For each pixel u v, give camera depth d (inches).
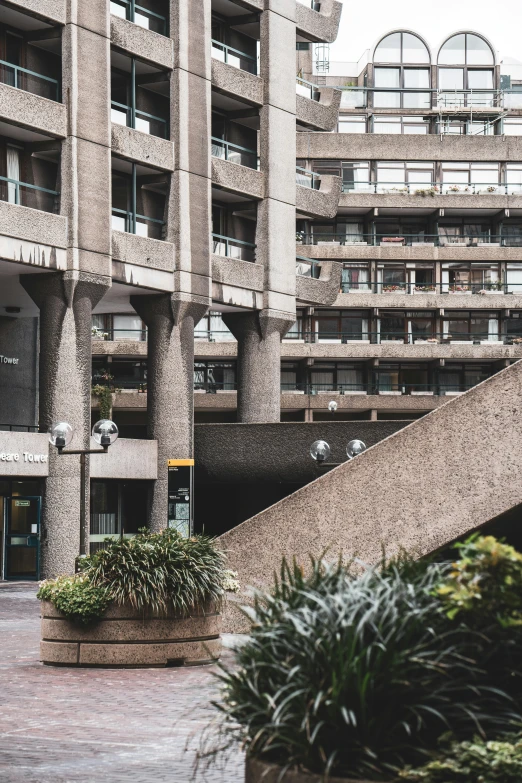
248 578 661.3
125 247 1578.5
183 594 586.6
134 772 350.6
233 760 369.7
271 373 1871.3
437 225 2861.7
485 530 770.8
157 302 1670.8
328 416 2748.5
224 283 1782.7
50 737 408.2
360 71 3154.5
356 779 235.0
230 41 1904.5
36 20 1477.6
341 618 247.1
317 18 2017.7
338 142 2834.6
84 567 604.7
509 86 3090.6
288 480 1622.8
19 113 1419.8
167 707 468.1
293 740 242.8
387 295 2770.7
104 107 1525.6
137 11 1662.2
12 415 1803.6
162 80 1686.8
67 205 1477.6
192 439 1667.1
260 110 1870.1
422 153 2849.4
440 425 618.2
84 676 560.4
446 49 3075.8
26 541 1464.1
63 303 1483.8
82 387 1491.1
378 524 629.0
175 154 1673.2
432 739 245.4
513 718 248.7
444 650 249.4
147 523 1663.4
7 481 1456.7
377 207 2797.7
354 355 2716.5
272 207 1860.2
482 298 2780.5
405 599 251.0
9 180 1470.2
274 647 257.1
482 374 2812.5
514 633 254.8
